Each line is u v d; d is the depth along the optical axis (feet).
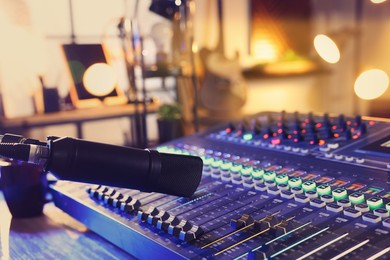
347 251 1.81
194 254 1.94
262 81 13.99
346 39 13.94
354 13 15.31
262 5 13.88
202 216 2.33
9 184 3.09
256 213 2.30
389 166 2.56
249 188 2.63
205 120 11.53
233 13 13.39
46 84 8.92
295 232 2.02
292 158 2.98
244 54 13.83
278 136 3.40
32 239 2.75
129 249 2.33
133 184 1.87
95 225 2.63
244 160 3.07
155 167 1.86
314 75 14.67
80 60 7.61
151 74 8.40
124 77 8.94
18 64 8.69
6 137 1.77
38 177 3.14
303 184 2.46
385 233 1.90
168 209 2.47
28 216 3.17
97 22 9.25
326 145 3.07
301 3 14.52
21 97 8.77
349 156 2.82
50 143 1.68
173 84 11.07
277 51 14.39
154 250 2.12
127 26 6.15
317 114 3.89
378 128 3.25
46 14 8.84
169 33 10.09
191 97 11.18
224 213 2.34
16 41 8.64
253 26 13.80
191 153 3.37
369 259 1.73
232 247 1.97
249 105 13.78
